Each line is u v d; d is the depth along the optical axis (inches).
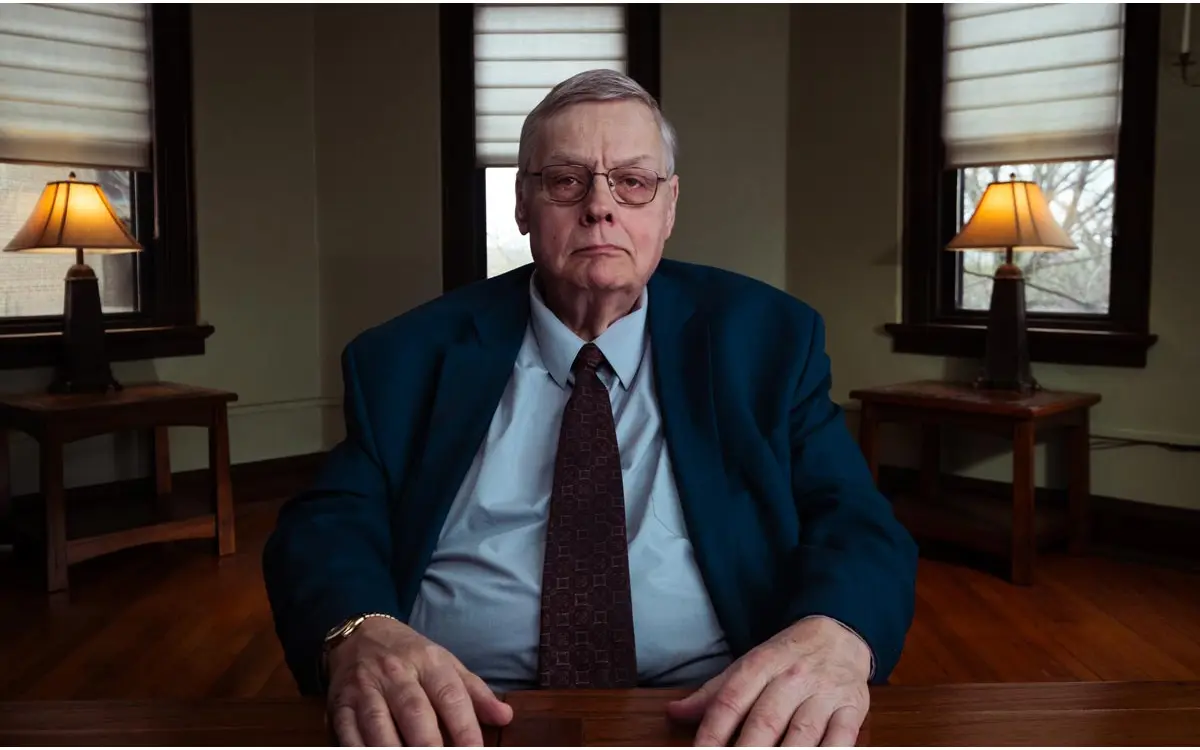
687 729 33.5
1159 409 133.6
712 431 49.5
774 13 169.2
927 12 154.1
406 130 173.0
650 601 46.7
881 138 159.2
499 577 47.2
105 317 155.9
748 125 170.2
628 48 169.6
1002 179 150.6
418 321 53.9
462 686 34.8
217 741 32.5
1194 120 128.3
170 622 113.7
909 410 136.3
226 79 165.8
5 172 145.9
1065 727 32.8
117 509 143.0
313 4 174.9
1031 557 125.3
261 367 173.0
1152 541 135.6
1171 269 131.7
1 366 140.3
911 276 158.6
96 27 152.6
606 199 47.9
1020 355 135.6
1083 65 139.3
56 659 102.0
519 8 170.6
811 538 47.6
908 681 95.3
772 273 172.9
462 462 49.6
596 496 47.0
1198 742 31.4
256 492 172.7
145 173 160.4
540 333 51.3
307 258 177.6
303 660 41.0
